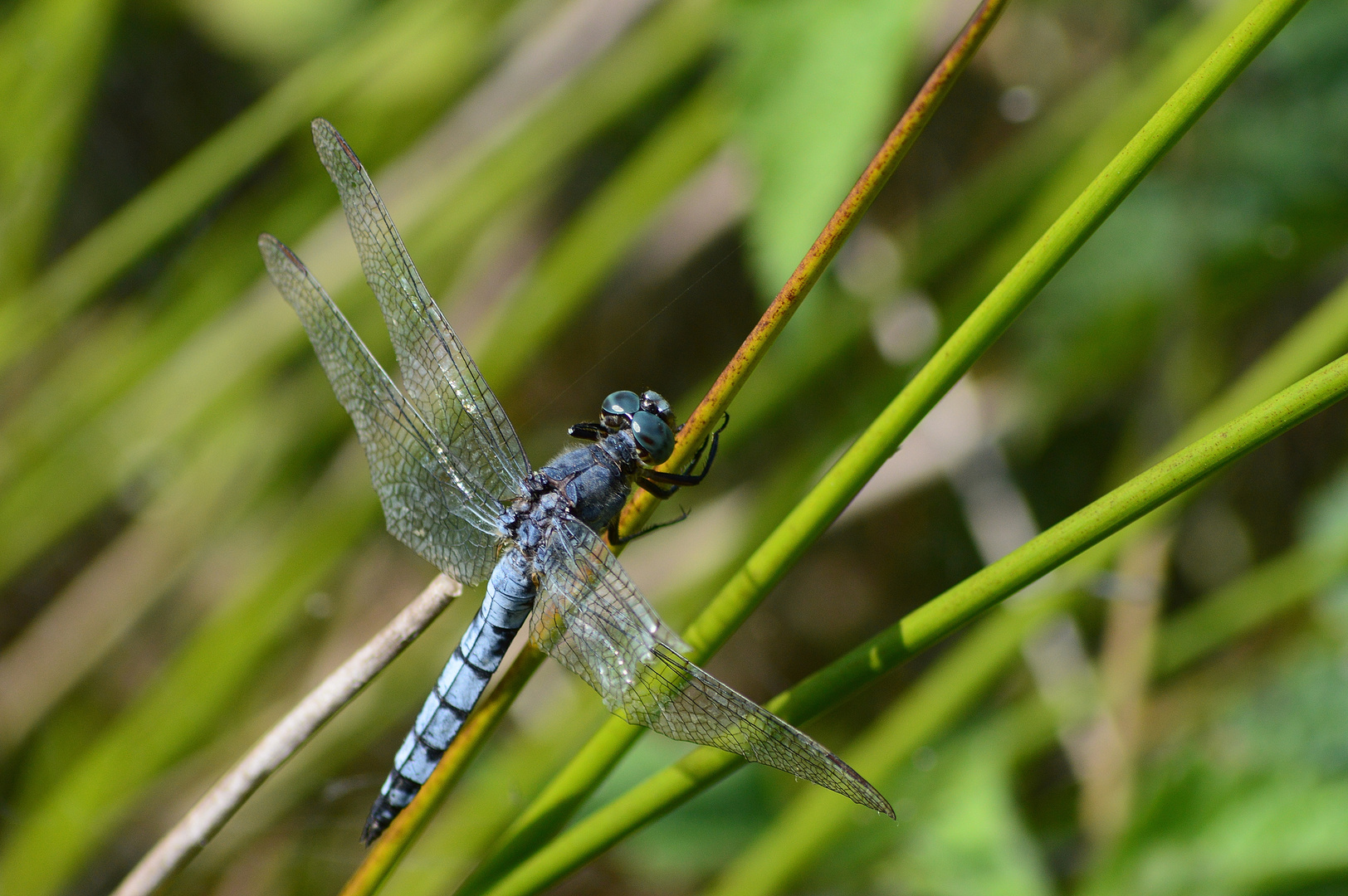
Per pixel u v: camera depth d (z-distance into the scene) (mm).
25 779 876
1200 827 818
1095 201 761
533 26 870
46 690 874
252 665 867
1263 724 839
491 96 865
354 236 796
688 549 876
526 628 812
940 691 832
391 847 781
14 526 871
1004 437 875
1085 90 866
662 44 858
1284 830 816
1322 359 812
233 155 857
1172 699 866
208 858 863
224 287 877
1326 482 873
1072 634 854
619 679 782
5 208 868
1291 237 859
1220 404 816
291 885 866
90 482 874
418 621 780
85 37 866
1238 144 861
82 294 857
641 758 838
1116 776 845
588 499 799
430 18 859
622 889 869
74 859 858
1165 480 761
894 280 859
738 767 775
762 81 803
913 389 767
